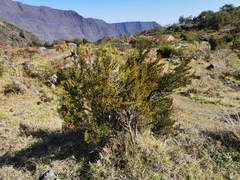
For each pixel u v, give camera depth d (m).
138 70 3.56
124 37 46.00
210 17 84.56
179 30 86.56
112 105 3.15
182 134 4.31
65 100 3.48
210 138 4.13
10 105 7.32
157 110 3.91
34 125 5.84
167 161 3.15
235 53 24.73
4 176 3.31
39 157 3.93
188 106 9.24
